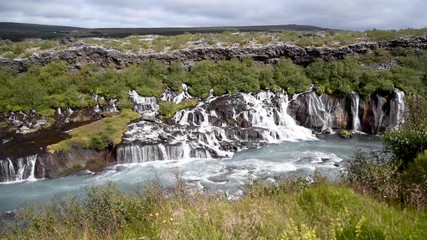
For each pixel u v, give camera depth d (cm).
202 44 4028
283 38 4094
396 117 3141
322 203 836
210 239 681
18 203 1897
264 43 3981
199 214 784
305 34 4412
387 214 754
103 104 3241
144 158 2530
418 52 3647
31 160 2297
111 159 2519
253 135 2931
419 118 1490
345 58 3625
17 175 2262
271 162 2434
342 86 3353
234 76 3541
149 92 3372
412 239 603
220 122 3109
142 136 2698
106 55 3709
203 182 2095
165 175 2239
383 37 3881
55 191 2053
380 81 3281
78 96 3278
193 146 2628
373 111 3228
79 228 1026
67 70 3625
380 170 1123
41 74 3428
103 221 1036
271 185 1289
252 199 947
